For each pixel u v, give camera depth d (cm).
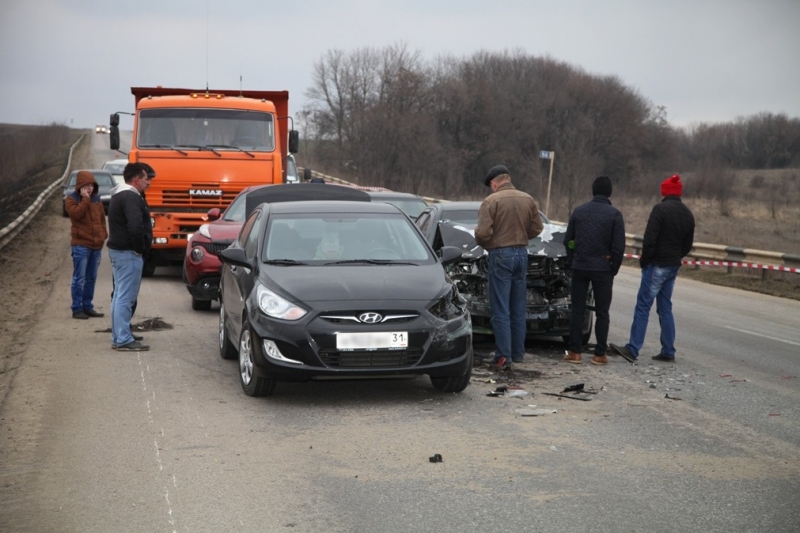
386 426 656
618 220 902
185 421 665
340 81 7850
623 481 530
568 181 4819
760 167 8350
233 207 1367
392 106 7619
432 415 692
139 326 1109
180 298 1386
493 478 534
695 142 8581
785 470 556
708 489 516
